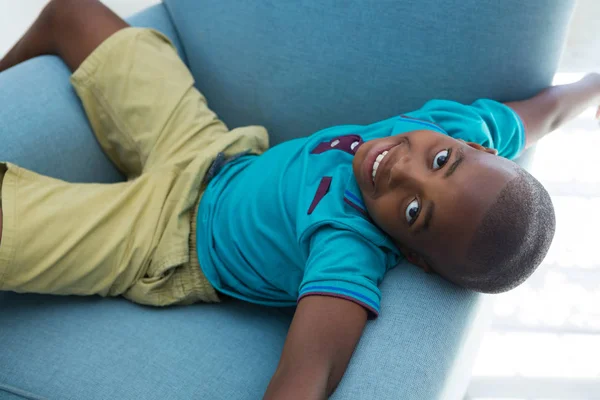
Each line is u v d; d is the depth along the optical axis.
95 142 0.97
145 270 0.81
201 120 0.94
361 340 0.62
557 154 1.22
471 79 0.85
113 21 0.95
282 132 1.02
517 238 0.59
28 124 0.86
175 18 1.03
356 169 0.72
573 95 0.87
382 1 0.86
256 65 0.97
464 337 0.65
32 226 0.74
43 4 1.33
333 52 0.91
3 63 1.01
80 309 0.80
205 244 0.84
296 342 0.60
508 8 0.79
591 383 1.02
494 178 0.61
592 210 1.15
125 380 0.69
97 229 0.79
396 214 0.67
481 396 1.02
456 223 0.61
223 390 0.69
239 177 0.88
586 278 1.10
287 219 0.78
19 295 0.80
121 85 0.92
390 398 0.55
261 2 0.93
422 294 0.66
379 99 0.91
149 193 0.84
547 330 1.08
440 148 0.67
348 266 0.65
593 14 1.22
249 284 0.82
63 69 0.95
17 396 0.68
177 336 0.76
